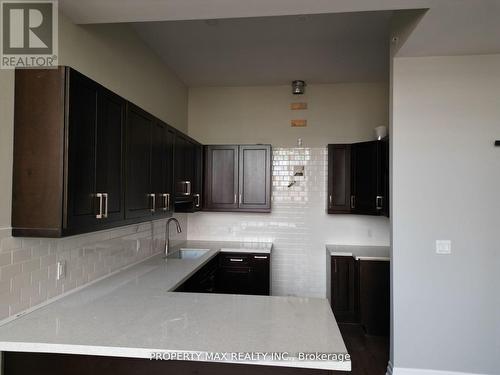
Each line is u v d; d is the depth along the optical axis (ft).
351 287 11.87
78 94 5.03
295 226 13.51
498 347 7.93
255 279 12.00
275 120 13.78
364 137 13.30
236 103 14.01
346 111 13.42
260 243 13.46
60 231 4.77
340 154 12.78
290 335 4.61
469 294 8.04
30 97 4.90
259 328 4.85
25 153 4.89
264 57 10.96
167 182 8.86
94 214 5.45
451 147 8.12
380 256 11.30
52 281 5.87
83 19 6.34
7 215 4.84
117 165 6.19
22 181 4.88
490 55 8.02
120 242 8.38
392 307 8.34
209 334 4.64
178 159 9.87
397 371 8.17
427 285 8.15
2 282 4.81
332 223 13.37
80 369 4.60
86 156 5.23
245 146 12.92
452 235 8.11
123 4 5.80
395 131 8.25
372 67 11.77
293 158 13.60
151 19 6.41
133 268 8.74
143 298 6.21
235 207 12.90
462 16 6.12
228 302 6.03
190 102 14.24
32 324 4.91
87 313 5.39
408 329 8.18
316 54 10.69
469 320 8.03
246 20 8.60
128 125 6.61
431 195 8.16
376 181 11.30
